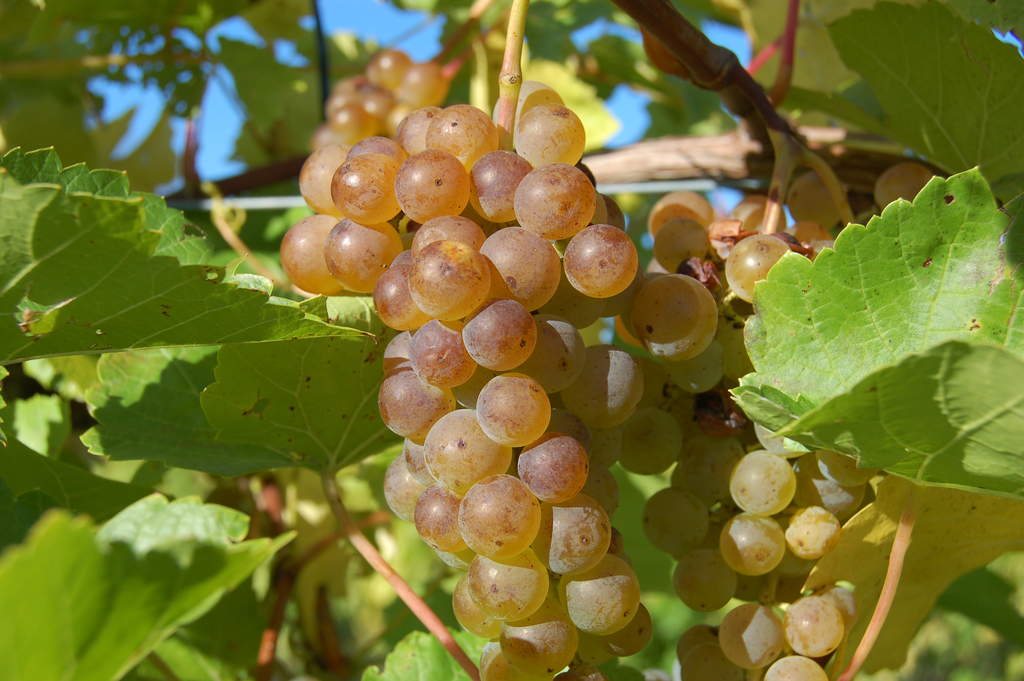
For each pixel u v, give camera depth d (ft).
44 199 0.95
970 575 1.97
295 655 1.95
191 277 1.03
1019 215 1.06
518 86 1.10
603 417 1.05
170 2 1.80
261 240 1.75
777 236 1.14
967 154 1.36
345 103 1.75
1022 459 0.98
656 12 1.23
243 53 1.91
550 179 1.01
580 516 0.99
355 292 1.20
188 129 1.81
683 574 1.14
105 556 0.83
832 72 1.89
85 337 1.09
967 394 0.94
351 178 1.05
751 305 1.15
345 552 1.92
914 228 1.07
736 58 1.26
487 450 0.99
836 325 1.08
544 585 1.00
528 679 1.03
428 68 1.76
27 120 1.95
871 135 1.49
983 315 1.07
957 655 7.52
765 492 1.10
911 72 1.34
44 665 0.83
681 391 1.17
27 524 1.23
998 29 1.27
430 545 1.04
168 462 1.26
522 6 1.10
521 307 0.98
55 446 1.55
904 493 1.10
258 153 2.25
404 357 1.08
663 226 1.19
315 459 1.27
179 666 1.40
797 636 1.08
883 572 1.16
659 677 1.34
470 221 1.02
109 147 2.12
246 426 1.22
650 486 1.82
